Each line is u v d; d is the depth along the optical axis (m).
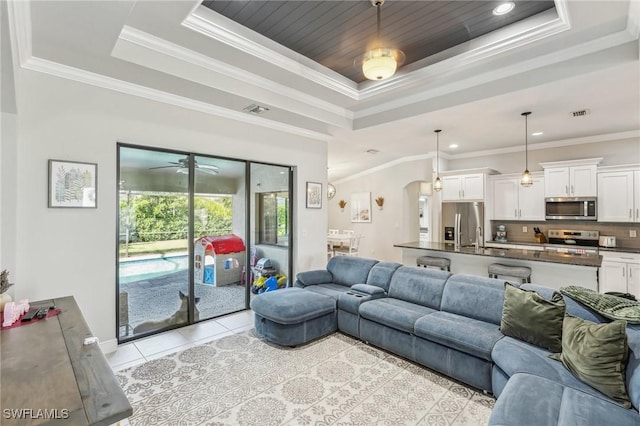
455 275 3.38
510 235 6.30
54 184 2.88
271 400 2.40
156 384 2.61
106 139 3.18
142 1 2.31
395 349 3.10
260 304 3.46
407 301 3.57
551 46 2.92
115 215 3.26
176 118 3.69
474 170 6.27
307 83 3.82
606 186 5.07
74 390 1.22
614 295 2.51
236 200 4.41
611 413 1.60
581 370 1.91
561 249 5.38
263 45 3.15
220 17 2.80
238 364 2.95
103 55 2.70
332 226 9.75
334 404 2.36
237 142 4.28
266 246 4.80
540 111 3.96
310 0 2.60
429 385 2.63
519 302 2.55
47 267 2.86
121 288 3.43
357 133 5.11
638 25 2.48
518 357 2.18
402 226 7.79
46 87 2.84
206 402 2.37
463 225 6.41
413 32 3.06
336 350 3.27
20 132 2.72
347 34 3.12
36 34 2.40
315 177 5.34
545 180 5.65
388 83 3.96
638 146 5.04
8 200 2.63
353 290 3.89
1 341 1.70
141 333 3.58
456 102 3.75
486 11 2.72
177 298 3.88
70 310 2.26
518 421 1.55
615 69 2.78
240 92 3.52
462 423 2.16
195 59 3.13
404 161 7.63
